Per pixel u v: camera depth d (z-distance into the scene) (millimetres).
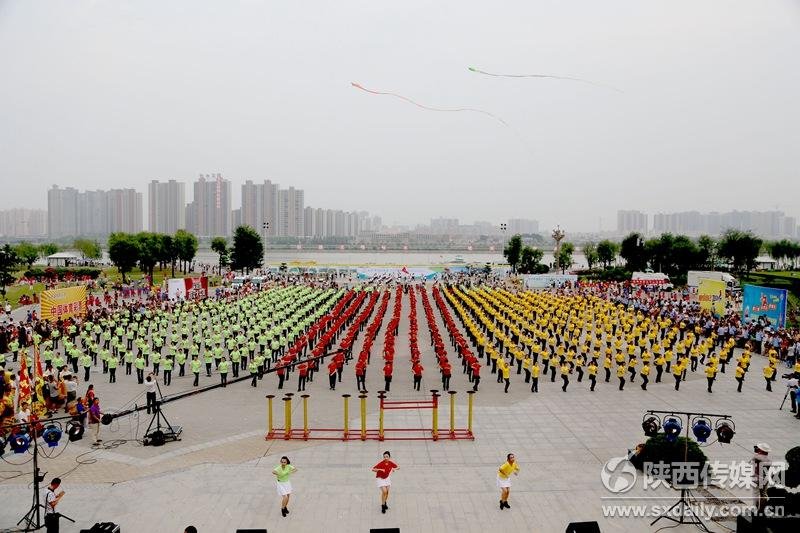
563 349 39562
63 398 29344
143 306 62906
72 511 18203
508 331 46500
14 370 37000
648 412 21938
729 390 33094
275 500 18859
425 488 19828
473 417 27875
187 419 27516
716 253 110250
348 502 18703
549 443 24312
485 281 99188
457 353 43125
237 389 33156
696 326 47625
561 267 138375
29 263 128875
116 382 34906
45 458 22781
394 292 85375
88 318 51344
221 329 48219
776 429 26047
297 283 90750
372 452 23281
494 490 19672
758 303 49719
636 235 114188
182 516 17812
